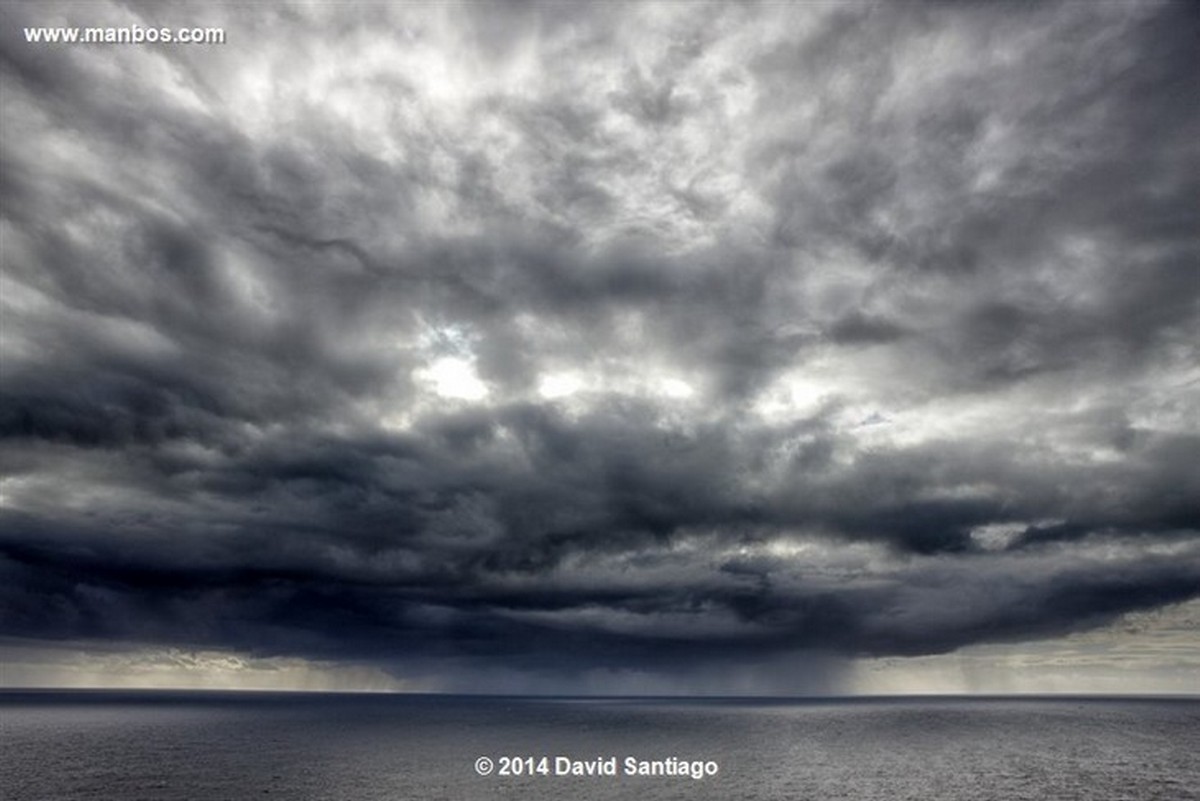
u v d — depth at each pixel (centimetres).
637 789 8025
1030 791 7906
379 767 9588
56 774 8744
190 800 7219
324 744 12306
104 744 11794
